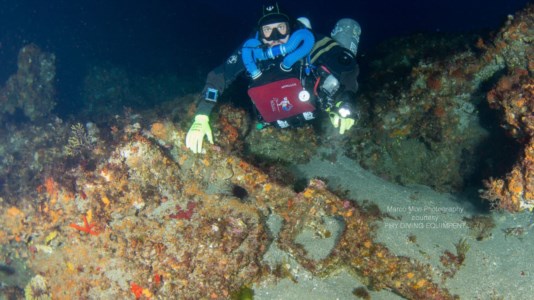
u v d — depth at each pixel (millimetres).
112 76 11625
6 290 4301
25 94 9180
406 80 4809
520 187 3162
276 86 3059
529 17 4047
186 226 3191
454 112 4602
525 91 3348
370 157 5055
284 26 2967
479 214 4043
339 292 3258
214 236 3131
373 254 3160
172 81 11852
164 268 3107
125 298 3164
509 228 3760
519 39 3994
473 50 4754
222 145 3781
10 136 7004
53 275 3518
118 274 3211
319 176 4586
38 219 3490
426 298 3088
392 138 4973
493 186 3420
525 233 3674
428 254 3328
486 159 4488
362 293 3270
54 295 3490
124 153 3277
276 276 3320
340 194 4168
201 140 3180
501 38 4145
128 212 3289
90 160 4156
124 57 13398
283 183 3545
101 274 3260
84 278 3326
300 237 3467
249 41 3082
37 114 9297
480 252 3504
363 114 5184
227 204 3291
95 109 10516
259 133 4727
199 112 3258
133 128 3658
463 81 4465
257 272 3223
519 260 3412
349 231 3230
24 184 4516
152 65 12844
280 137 4785
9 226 3715
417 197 4391
